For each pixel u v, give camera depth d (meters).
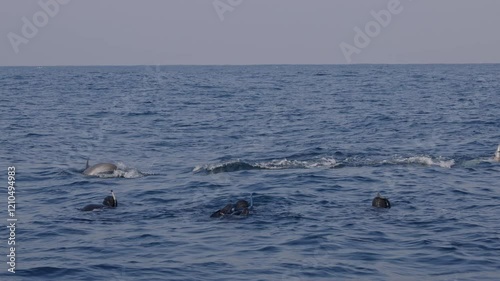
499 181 23.17
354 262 14.11
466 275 13.26
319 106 55.06
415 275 13.30
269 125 41.66
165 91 77.94
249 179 23.94
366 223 17.39
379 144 32.56
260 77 123.94
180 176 24.86
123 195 21.55
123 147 32.59
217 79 114.75
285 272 13.48
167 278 13.12
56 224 17.55
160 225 17.41
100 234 16.47
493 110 49.09
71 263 14.02
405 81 100.50
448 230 16.59
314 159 28.25
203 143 33.81
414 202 19.95
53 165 27.41
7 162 28.03
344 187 22.33
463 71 162.38
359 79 109.69
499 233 16.23
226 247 15.25
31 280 13.00
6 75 144.75
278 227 17.05
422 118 44.25
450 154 29.27
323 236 16.08
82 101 61.69
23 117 46.50
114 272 13.46
